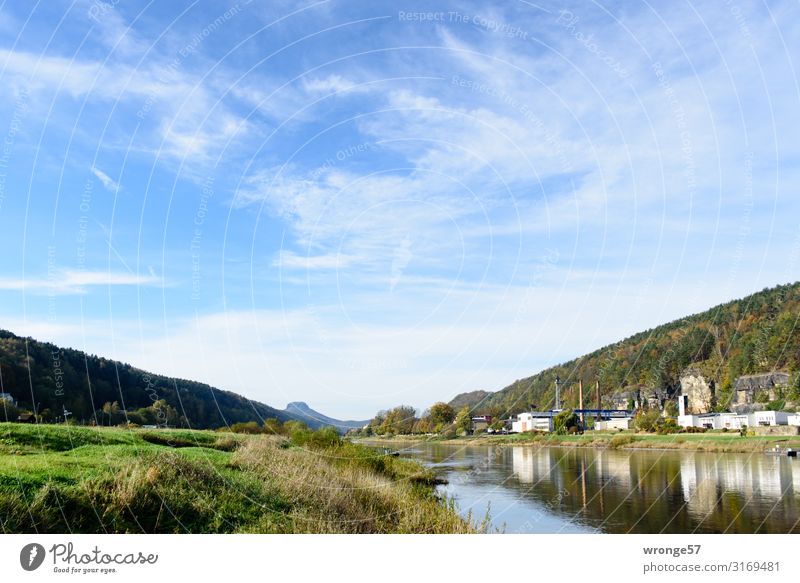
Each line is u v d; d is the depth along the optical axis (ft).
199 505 46.52
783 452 210.79
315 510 52.29
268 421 117.08
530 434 319.68
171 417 125.29
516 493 115.96
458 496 109.50
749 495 113.80
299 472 61.21
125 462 50.19
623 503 106.42
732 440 248.93
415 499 68.08
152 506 44.39
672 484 130.82
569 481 137.39
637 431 314.14
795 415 280.51
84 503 41.60
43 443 56.29
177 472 51.16
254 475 56.95
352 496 60.59
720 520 90.22
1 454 50.01
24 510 38.81
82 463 49.01
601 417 340.59
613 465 177.27
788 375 290.97
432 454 225.97
